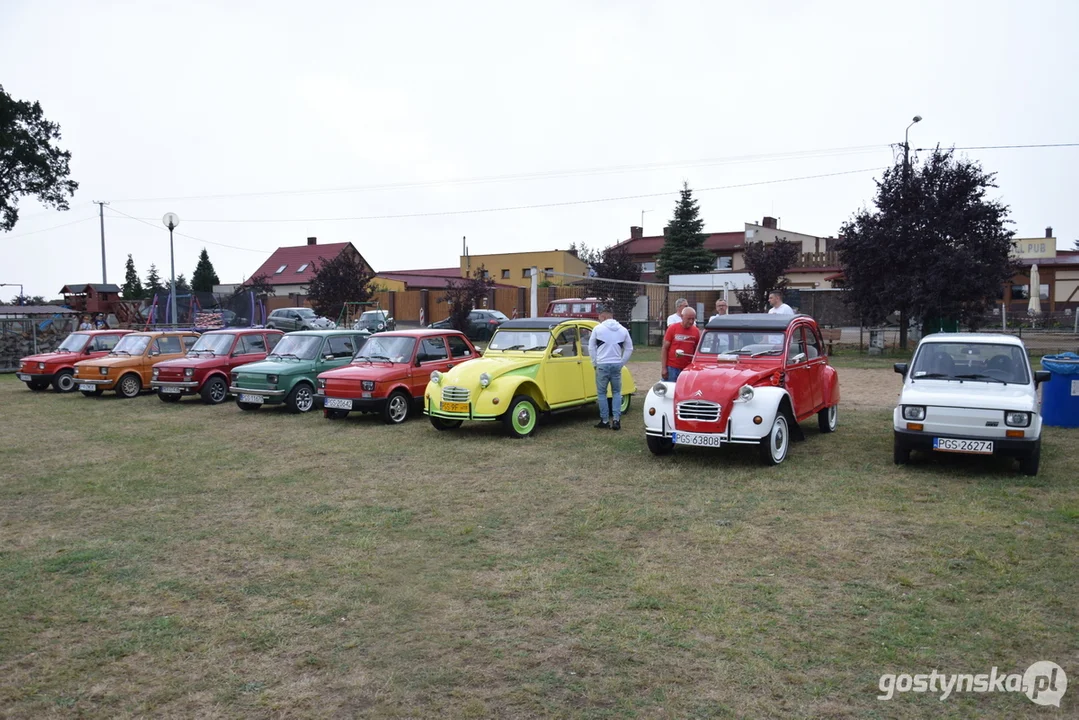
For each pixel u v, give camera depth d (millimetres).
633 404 13992
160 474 9000
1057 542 5938
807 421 11945
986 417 7887
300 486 8305
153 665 4219
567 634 4527
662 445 9383
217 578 5539
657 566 5633
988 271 21547
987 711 3650
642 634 4496
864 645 4320
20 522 7090
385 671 4121
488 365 11039
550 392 11367
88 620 4824
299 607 4988
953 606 4824
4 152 36594
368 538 6402
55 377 18219
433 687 3943
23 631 4680
